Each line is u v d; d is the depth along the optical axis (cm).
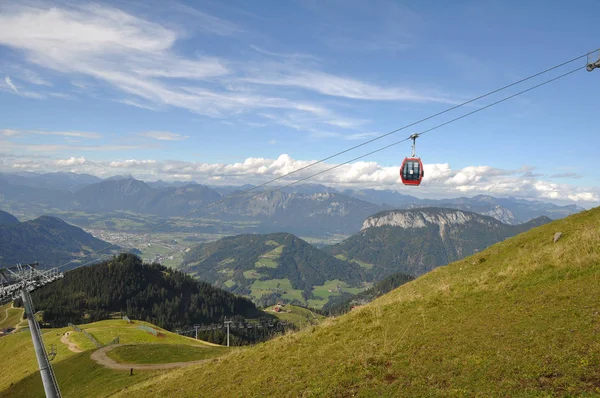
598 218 3609
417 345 1931
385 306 3075
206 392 2441
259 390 2061
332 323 3083
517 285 2580
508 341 1662
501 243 4647
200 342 10550
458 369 1541
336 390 1709
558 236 3497
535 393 1228
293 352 2583
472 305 2425
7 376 8594
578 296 1980
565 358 1379
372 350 2047
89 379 5472
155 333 10662
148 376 5119
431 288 3622
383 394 1536
